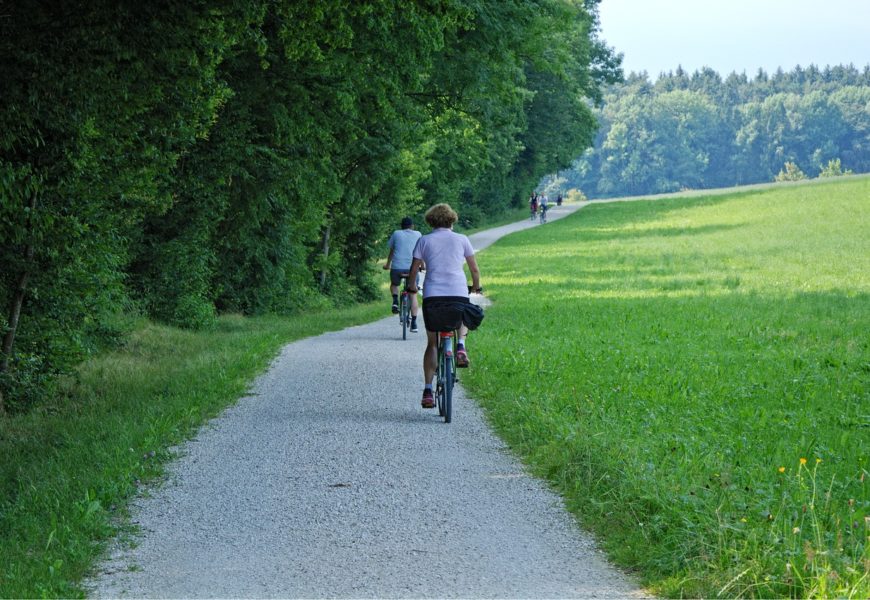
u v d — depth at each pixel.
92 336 21.19
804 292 39.50
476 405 15.27
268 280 34.81
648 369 19.11
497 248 78.50
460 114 34.44
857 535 7.96
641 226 95.38
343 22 16.25
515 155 105.19
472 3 26.83
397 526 8.91
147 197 22.20
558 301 37.25
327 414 14.58
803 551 7.18
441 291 13.69
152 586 7.45
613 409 14.61
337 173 35.16
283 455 11.84
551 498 9.80
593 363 19.75
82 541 8.37
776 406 15.73
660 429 13.36
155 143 19.53
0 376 15.70
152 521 9.16
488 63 29.31
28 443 13.16
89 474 10.50
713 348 23.05
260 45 16.72
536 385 16.78
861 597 6.41
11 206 12.92
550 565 7.82
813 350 22.88
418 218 63.94
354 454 11.85
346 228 43.72
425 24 18.92
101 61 13.79
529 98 55.12
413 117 31.70
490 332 26.23
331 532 8.75
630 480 9.52
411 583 7.42
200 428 13.60
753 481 9.94
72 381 18.48
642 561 7.71
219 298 33.88
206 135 25.91
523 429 12.90
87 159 15.68
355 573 7.66
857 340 24.55
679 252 66.50
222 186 29.67
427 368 14.33
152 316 28.08
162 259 28.12
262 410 14.97
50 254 15.60
